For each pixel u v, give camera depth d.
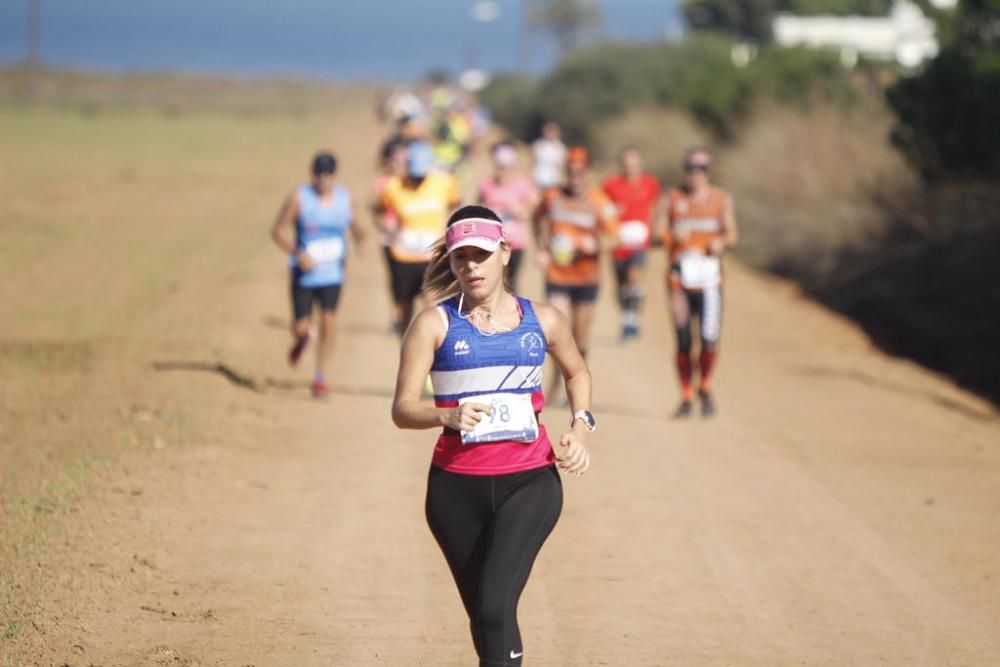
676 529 28.34
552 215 41.38
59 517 26.12
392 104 197.25
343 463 32.88
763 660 21.09
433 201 42.66
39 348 44.00
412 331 17.12
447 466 17.12
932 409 44.28
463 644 21.39
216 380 40.81
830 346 57.78
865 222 73.50
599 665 20.70
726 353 54.22
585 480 32.19
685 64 170.12
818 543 27.70
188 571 24.14
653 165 117.00
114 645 20.31
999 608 23.92
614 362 50.62
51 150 150.75
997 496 32.16
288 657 20.41
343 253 39.34
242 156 150.38
